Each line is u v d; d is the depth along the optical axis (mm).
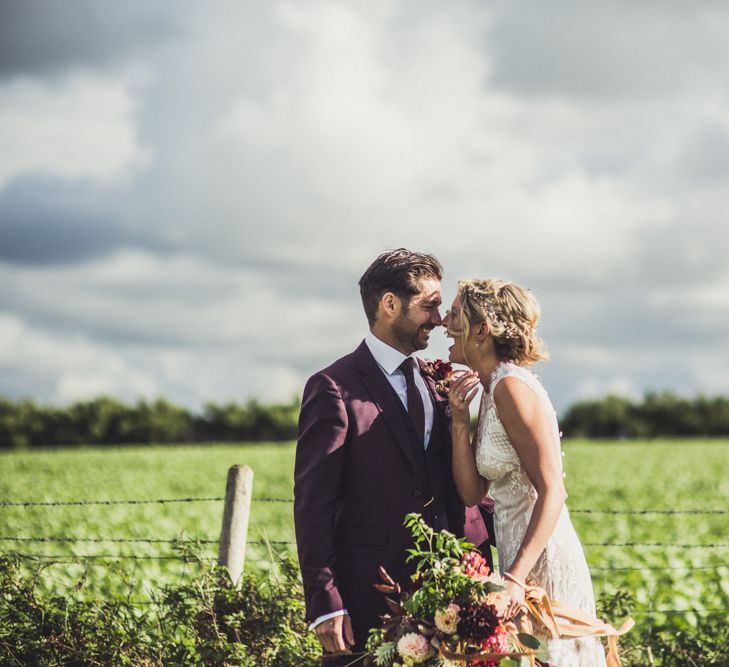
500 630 3736
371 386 4246
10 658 5145
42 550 10953
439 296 4312
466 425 4254
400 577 4133
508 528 4176
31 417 58438
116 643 5172
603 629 4078
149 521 14016
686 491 21969
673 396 62844
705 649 5613
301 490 4129
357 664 4133
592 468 29781
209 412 61250
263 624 5258
